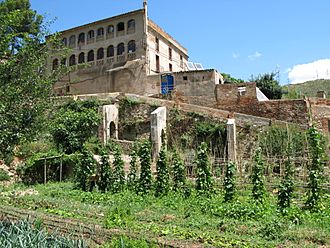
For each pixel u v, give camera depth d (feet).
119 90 140.15
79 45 158.61
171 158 72.13
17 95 29.09
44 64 32.65
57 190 66.59
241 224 39.42
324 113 94.73
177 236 34.55
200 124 96.07
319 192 49.57
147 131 103.60
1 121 28.19
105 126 100.07
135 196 59.62
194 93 120.26
